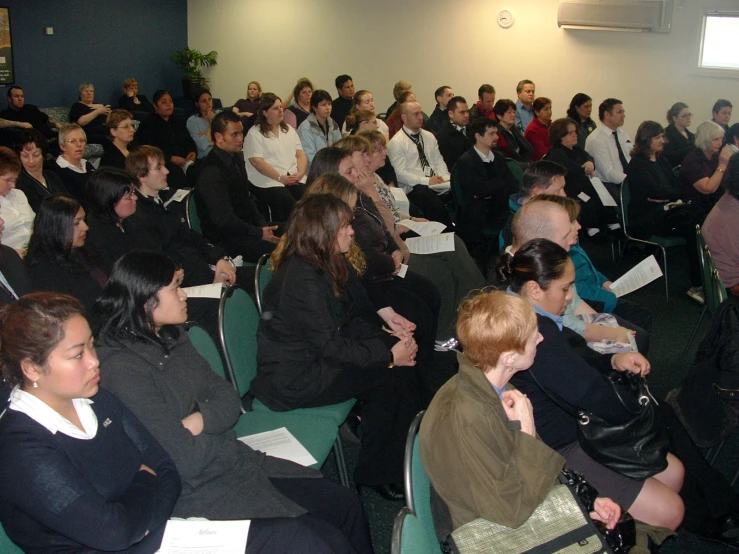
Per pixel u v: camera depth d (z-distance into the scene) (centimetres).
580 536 152
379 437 229
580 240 585
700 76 795
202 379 187
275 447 202
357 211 311
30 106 772
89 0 913
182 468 167
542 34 865
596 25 823
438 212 511
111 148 491
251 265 378
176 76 1076
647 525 188
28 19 838
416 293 324
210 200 385
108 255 297
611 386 190
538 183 307
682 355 367
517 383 199
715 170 502
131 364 168
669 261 536
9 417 136
